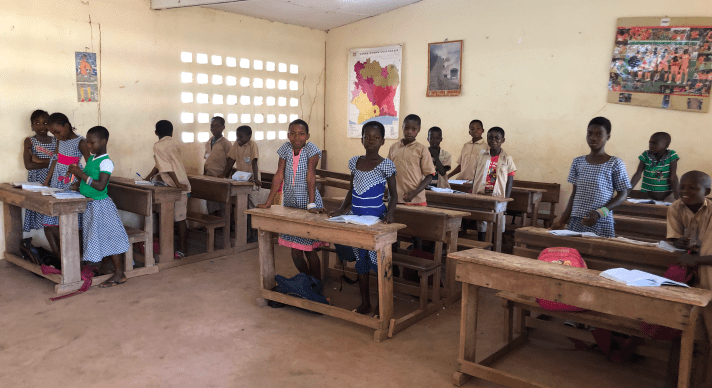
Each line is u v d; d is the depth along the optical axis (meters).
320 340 3.17
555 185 5.99
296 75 7.68
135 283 4.25
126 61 5.56
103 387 2.54
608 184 3.25
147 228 4.55
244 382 2.61
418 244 4.52
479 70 6.62
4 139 4.71
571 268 2.38
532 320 3.23
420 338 3.26
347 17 7.31
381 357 2.95
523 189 5.35
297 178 3.71
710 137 5.21
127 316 3.51
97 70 5.32
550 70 6.10
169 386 2.55
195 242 5.77
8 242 4.66
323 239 3.32
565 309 2.76
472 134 5.83
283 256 5.31
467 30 6.66
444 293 3.91
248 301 3.87
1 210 4.73
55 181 4.57
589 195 3.29
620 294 2.13
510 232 5.96
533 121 6.29
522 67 6.29
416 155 4.10
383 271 3.16
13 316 3.46
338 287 4.33
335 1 6.38
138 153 5.79
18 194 4.20
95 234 4.01
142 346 3.02
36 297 3.86
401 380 2.68
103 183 3.97
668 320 2.03
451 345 3.15
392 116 7.45
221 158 6.09
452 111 6.91
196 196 5.50
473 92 6.70
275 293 3.69
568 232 3.14
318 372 2.74
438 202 5.00
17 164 4.82
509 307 3.07
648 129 5.55
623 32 5.56
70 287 3.99
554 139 6.16
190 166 6.38
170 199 4.70
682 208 2.66
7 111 4.71
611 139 5.78
